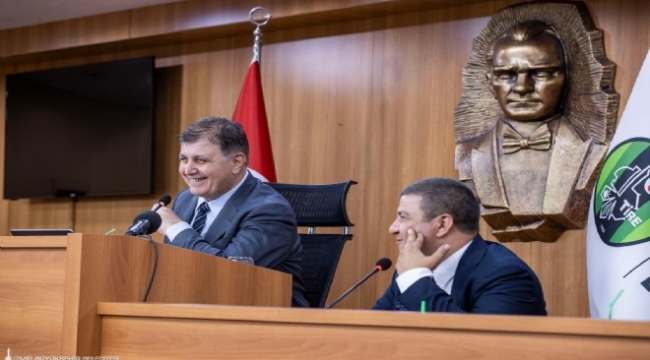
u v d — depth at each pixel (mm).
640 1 4211
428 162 4680
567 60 4301
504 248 2646
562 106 4312
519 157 4352
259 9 4898
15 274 2062
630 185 3518
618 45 4238
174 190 5480
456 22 4672
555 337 1483
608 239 3537
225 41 5406
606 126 4184
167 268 2184
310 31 5113
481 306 2463
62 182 5746
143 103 5508
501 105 4383
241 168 3170
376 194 4812
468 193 2611
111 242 2016
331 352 1648
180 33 5348
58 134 5785
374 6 4723
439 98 4684
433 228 2564
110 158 5590
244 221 3086
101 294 1979
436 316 1566
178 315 1824
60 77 5809
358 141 4898
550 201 4242
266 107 5195
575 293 4211
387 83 4848
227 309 1764
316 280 3332
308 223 3482
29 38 5887
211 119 3188
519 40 4348
